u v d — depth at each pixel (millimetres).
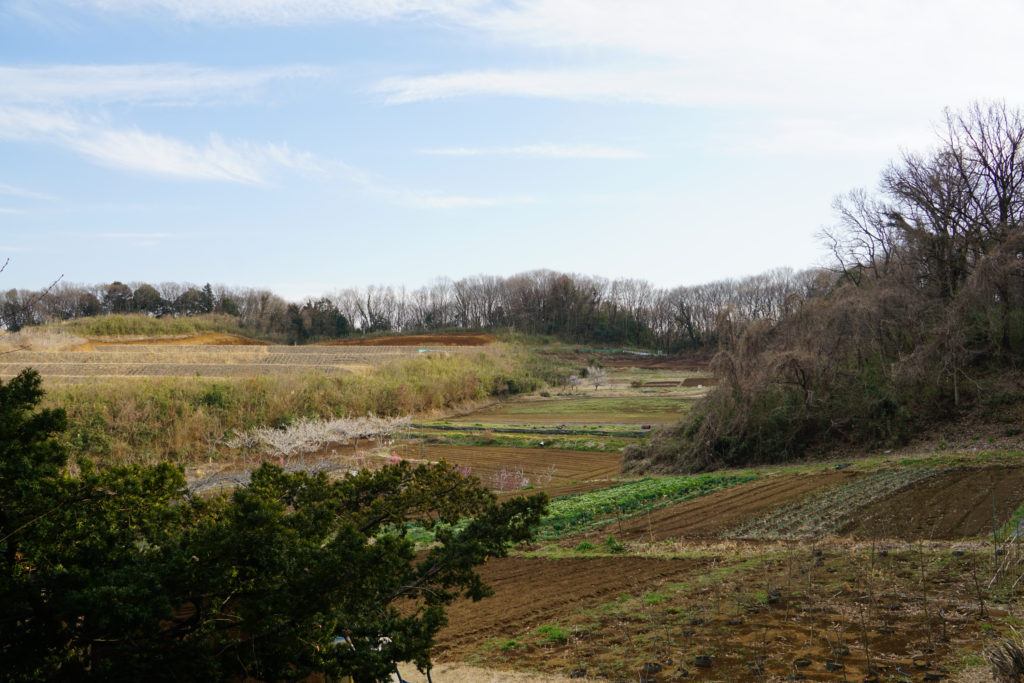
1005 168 47344
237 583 8188
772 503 28750
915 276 48656
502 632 15680
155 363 80688
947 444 36562
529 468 46375
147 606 7297
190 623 8609
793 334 44719
